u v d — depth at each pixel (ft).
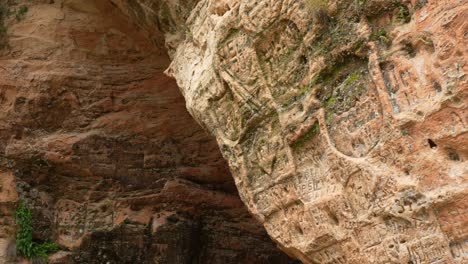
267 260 26.84
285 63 14.94
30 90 25.94
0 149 25.32
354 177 12.91
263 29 15.38
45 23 26.53
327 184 13.76
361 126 12.81
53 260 24.63
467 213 10.90
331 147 13.44
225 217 27.17
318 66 13.82
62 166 25.98
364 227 12.83
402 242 12.01
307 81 14.28
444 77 11.09
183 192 26.68
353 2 13.00
